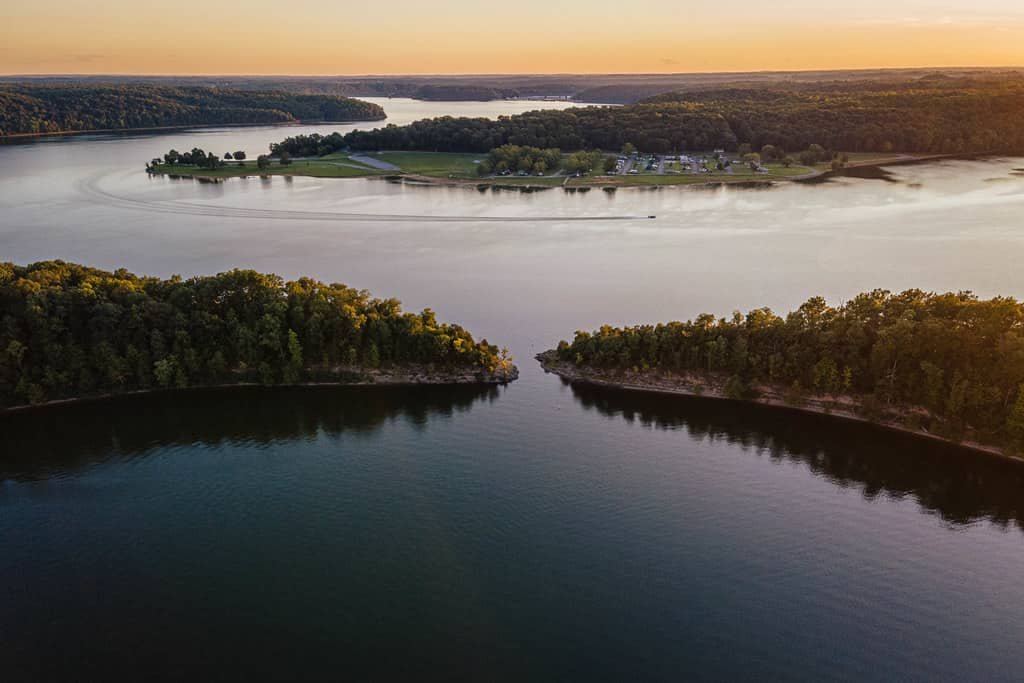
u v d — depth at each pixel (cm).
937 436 12850
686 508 11275
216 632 8975
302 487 11862
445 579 9831
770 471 12175
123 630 9012
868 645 8744
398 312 16000
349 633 8956
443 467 12356
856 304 14775
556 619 9144
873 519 11031
